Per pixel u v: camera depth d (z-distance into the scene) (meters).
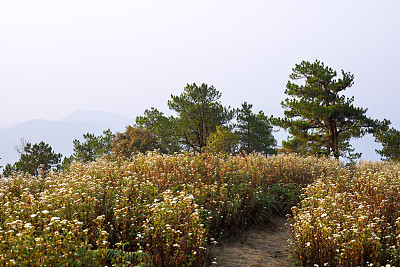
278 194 10.11
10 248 3.87
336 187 9.21
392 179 9.88
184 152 12.13
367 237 5.47
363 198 8.27
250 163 11.84
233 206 7.91
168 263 5.16
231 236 7.56
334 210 6.69
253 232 8.02
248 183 9.40
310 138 25.25
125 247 5.59
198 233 5.60
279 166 12.15
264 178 10.59
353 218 6.00
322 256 5.58
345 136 25.55
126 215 6.03
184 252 5.29
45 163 23.66
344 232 5.62
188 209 6.17
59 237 4.24
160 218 5.68
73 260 4.11
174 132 33.19
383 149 23.84
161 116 33.03
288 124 24.77
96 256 4.37
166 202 6.16
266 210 9.10
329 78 24.64
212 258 6.09
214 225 7.34
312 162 14.14
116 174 9.07
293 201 9.65
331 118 24.42
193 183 8.60
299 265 6.04
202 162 10.77
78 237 4.57
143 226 5.64
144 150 31.94
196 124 34.62
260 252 6.79
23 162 23.39
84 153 33.47
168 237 5.33
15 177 8.90
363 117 23.72
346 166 15.95
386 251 5.41
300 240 6.01
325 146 25.25
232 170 10.63
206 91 34.12
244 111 39.00
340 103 23.84
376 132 24.02
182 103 34.31
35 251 3.86
